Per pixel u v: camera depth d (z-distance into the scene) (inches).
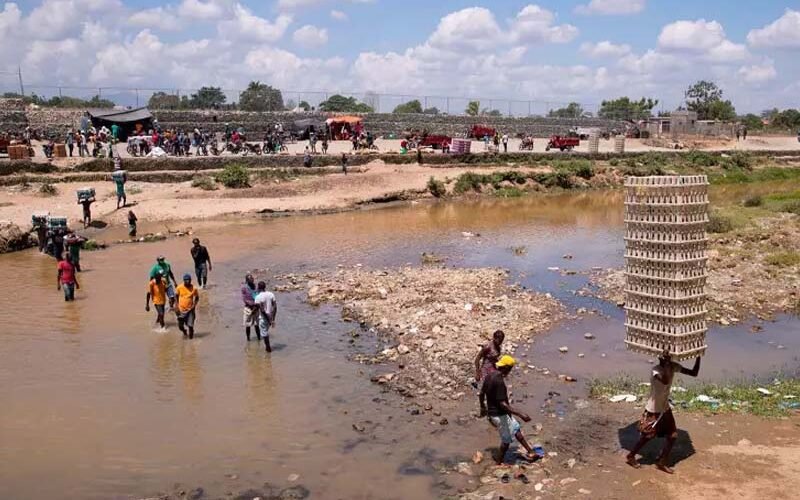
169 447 482.3
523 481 421.1
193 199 1722.4
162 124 2539.4
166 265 793.6
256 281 997.8
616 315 824.3
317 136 2586.1
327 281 987.9
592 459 446.6
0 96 2368.4
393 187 2034.9
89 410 543.2
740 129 3949.3
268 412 542.6
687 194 420.8
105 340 719.7
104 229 1443.2
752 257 1103.0
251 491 423.5
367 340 726.5
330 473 444.8
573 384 597.9
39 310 832.3
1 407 547.5
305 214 1734.7
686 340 426.0
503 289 940.6
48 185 1649.9
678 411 508.7
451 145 2522.1
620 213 1825.8
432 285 952.9
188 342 716.7
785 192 2096.5
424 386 593.9
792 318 801.6
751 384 583.5
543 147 3075.8
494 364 471.8
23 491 422.3
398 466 453.1
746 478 402.6
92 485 430.6
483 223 1625.2
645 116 4254.4
